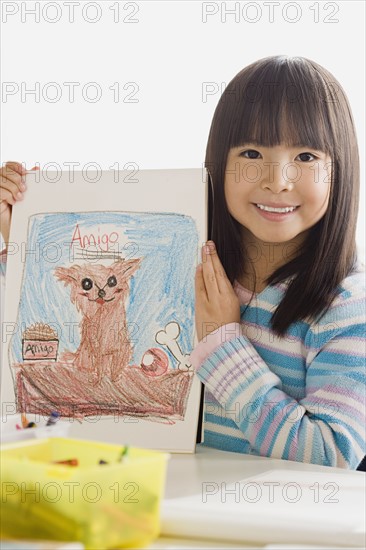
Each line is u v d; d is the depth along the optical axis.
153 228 1.13
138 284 1.12
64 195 1.15
